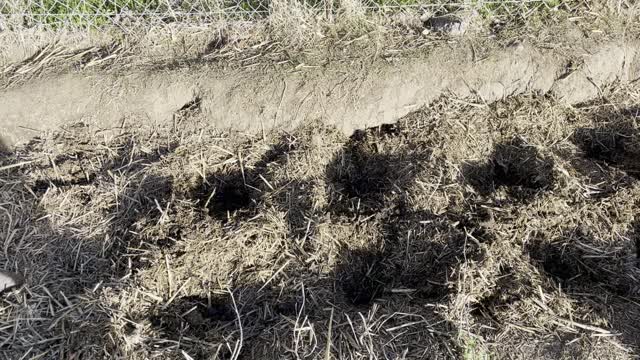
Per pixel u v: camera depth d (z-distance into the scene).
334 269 3.18
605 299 2.95
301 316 3.00
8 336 2.93
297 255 3.17
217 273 3.11
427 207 3.25
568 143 3.65
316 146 3.61
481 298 2.95
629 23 3.95
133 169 3.54
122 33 3.94
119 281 3.01
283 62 3.77
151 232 3.16
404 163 3.53
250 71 3.74
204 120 3.70
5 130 3.66
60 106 3.68
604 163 3.54
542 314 2.85
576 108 3.83
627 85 3.91
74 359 2.79
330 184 3.47
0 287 3.08
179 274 3.05
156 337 2.90
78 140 3.67
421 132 3.65
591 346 2.73
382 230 3.27
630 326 2.83
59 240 3.27
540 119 3.72
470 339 2.75
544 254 3.18
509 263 3.03
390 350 2.78
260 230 3.19
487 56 3.76
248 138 3.69
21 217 3.33
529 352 2.73
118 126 3.70
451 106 3.74
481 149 3.61
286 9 3.89
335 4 3.97
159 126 3.70
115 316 2.89
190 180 3.51
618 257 3.12
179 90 3.70
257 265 3.14
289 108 3.68
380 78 3.70
